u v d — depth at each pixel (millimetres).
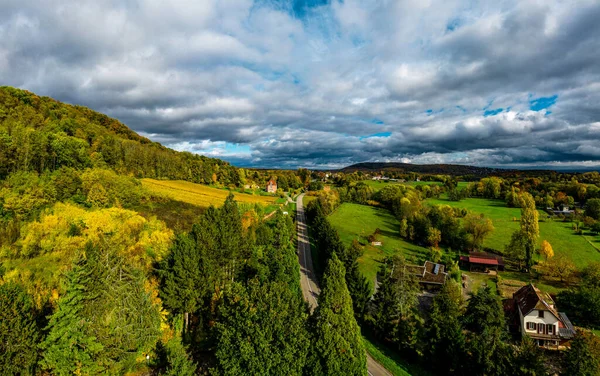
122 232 49625
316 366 26797
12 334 23703
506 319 54531
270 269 48156
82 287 25906
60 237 44188
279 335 26078
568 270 74875
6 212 52469
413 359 43406
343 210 147750
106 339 26359
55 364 24578
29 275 36312
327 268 31078
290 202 168250
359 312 53625
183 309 37531
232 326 27438
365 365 29109
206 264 41156
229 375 25875
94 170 78312
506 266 86812
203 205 91812
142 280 31781
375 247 96062
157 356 32938
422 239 104062
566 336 50188
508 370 35156
